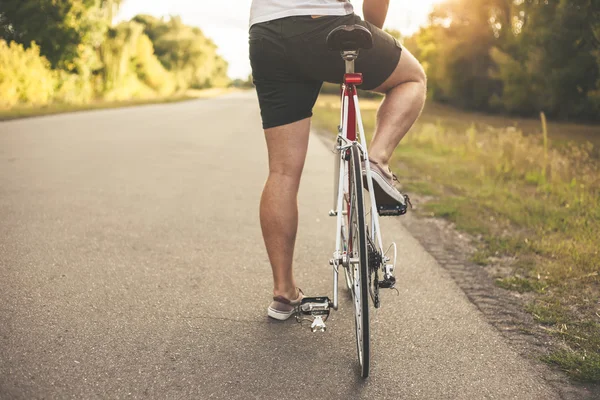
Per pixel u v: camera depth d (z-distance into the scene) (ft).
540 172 24.93
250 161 28.30
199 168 25.21
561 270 11.70
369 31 7.50
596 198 18.74
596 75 80.84
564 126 77.97
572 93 85.15
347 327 9.18
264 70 8.37
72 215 15.58
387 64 8.36
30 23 95.91
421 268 12.31
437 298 10.51
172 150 31.37
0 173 21.25
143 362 7.75
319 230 15.42
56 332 8.49
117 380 7.24
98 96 118.01
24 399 6.65
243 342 8.50
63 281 10.62
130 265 11.75
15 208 16.01
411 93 8.59
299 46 7.97
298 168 8.89
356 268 8.03
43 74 81.82
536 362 8.04
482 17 128.67
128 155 28.27
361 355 7.34
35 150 28.30
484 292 10.84
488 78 127.65
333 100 129.08
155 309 9.59
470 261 12.83
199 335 8.68
